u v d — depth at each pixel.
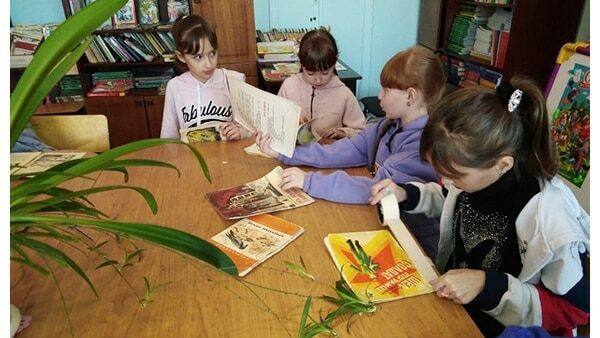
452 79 3.29
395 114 1.24
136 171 1.26
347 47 3.61
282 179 1.16
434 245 1.27
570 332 0.80
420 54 1.18
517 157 0.83
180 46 1.73
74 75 3.06
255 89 1.27
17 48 2.79
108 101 2.95
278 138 1.25
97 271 0.82
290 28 3.45
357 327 0.68
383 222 0.96
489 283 0.76
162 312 0.72
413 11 3.59
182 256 0.82
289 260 0.85
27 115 0.56
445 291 0.74
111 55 2.92
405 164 1.16
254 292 0.76
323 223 0.98
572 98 1.87
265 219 0.99
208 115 1.92
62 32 0.53
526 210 0.85
